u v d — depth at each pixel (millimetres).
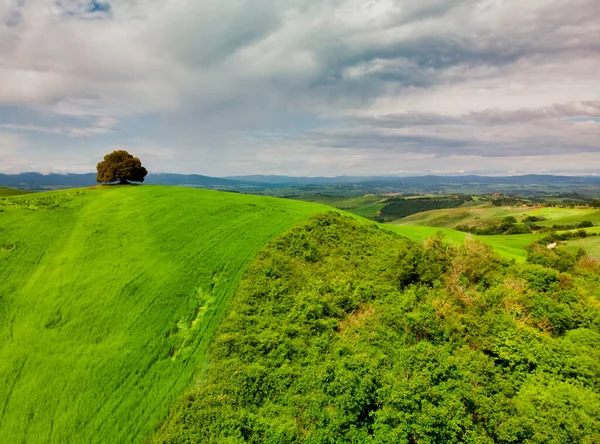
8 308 33219
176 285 37938
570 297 39562
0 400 24812
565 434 21500
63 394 25422
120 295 35750
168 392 26094
